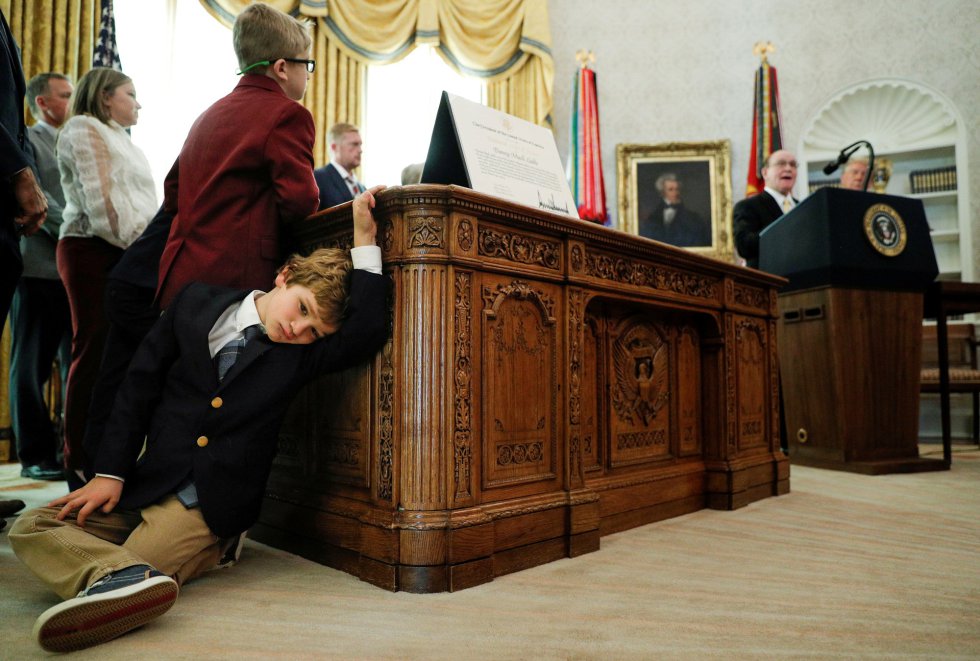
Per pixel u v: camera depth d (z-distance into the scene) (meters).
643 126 6.98
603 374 2.31
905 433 3.84
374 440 1.74
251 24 2.03
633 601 1.54
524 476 1.87
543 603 1.52
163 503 1.51
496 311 1.80
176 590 1.33
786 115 6.76
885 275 3.72
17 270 2.05
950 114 6.40
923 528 2.32
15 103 2.16
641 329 2.49
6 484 3.16
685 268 2.59
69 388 2.53
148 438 1.57
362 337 1.64
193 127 2.04
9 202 1.98
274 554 1.97
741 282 2.93
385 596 1.56
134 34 5.37
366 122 6.34
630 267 2.32
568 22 7.09
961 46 6.43
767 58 6.81
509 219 1.83
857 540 2.15
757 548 2.04
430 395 1.65
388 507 1.67
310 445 1.98
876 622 1.40
